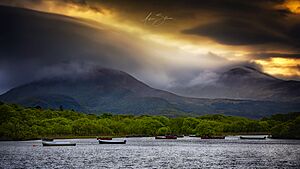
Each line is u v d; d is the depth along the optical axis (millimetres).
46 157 196500
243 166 154625
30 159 185500
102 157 196375
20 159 185375
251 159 182750
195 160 179500
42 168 151000
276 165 157375
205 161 174625
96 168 150875
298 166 154000
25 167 154000
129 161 175750
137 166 156750
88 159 186000
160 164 163125
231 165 158125
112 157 196125
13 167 153875
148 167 153375
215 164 162250
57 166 157375
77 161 176250
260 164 161500
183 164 162625
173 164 162875
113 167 153750
